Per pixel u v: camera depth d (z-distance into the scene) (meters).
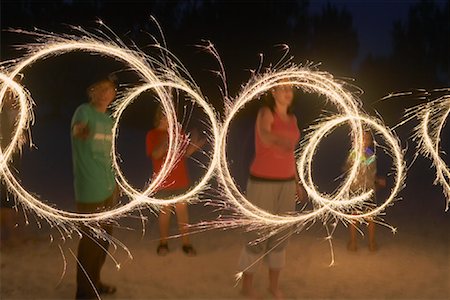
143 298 5.30
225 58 27.34
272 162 5.01
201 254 6.72
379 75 32.28
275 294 5.33
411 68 32.81
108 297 5.29
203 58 27.08
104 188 5.01
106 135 5.00
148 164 14.18
